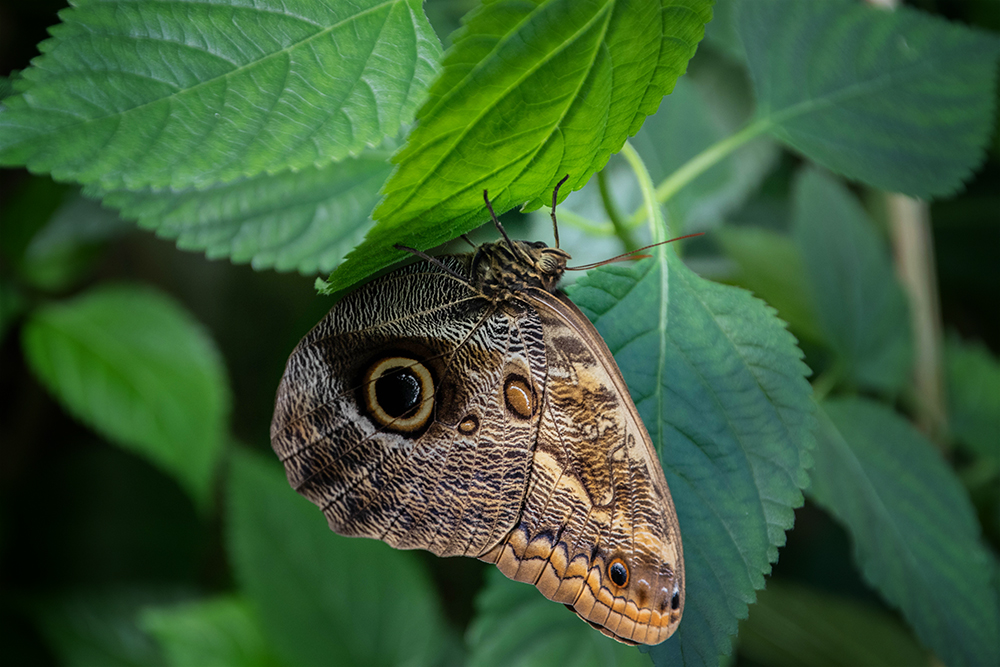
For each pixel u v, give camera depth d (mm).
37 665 627
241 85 456
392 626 571
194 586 664
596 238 551
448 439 485
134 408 586
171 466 584
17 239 608
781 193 662
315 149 458
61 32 448
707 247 592
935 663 561
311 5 458
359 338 480
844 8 542
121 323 595
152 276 716
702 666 466
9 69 609
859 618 561
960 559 527
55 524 663
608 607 471
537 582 479
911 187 535
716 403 479
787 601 563
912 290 595
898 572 520
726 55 610
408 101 461
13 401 694
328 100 459
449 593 646
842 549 622
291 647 563
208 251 507
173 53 453
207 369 590
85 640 623
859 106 540
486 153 453
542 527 480
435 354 485
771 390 481
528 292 484
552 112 452
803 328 583
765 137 595
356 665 566
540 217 549
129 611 640
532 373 483
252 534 566
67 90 448
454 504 485
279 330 721
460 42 440
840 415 541
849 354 570
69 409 587
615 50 449
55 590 644
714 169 578
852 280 573
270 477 571
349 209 513
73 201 606
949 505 534
